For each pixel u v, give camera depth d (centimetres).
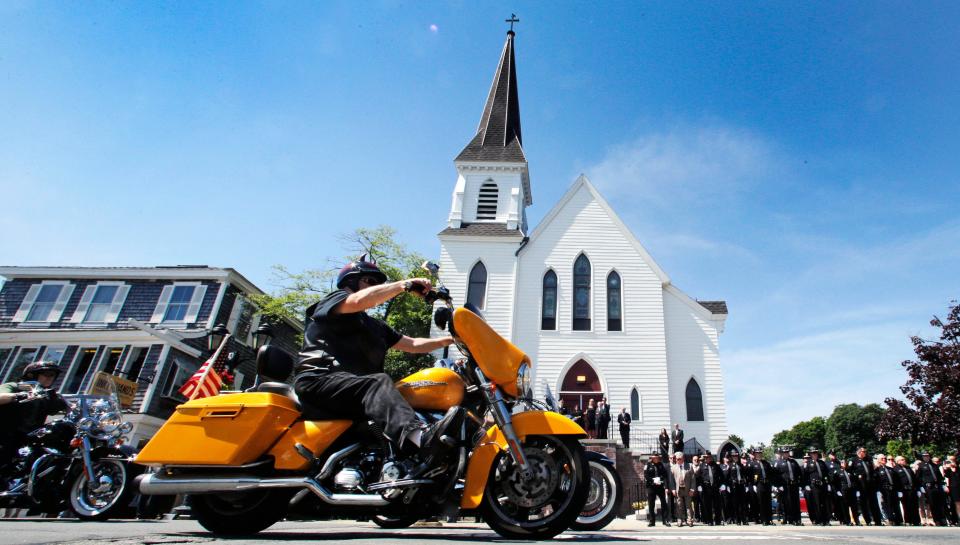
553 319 2494
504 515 305
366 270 358
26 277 2756
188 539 264
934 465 1322
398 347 368
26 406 591
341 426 306
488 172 3044
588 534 380
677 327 2477
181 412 329
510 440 300
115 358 2453
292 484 294
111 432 584
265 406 312
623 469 1825
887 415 1964
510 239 2670
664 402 2300
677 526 1170
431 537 302
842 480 1285
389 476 282
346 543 241
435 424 272
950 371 1831
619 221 2648
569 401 2334
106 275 2736
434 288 334
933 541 370
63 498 573
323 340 325
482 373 316
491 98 3534
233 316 2708
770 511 1264
